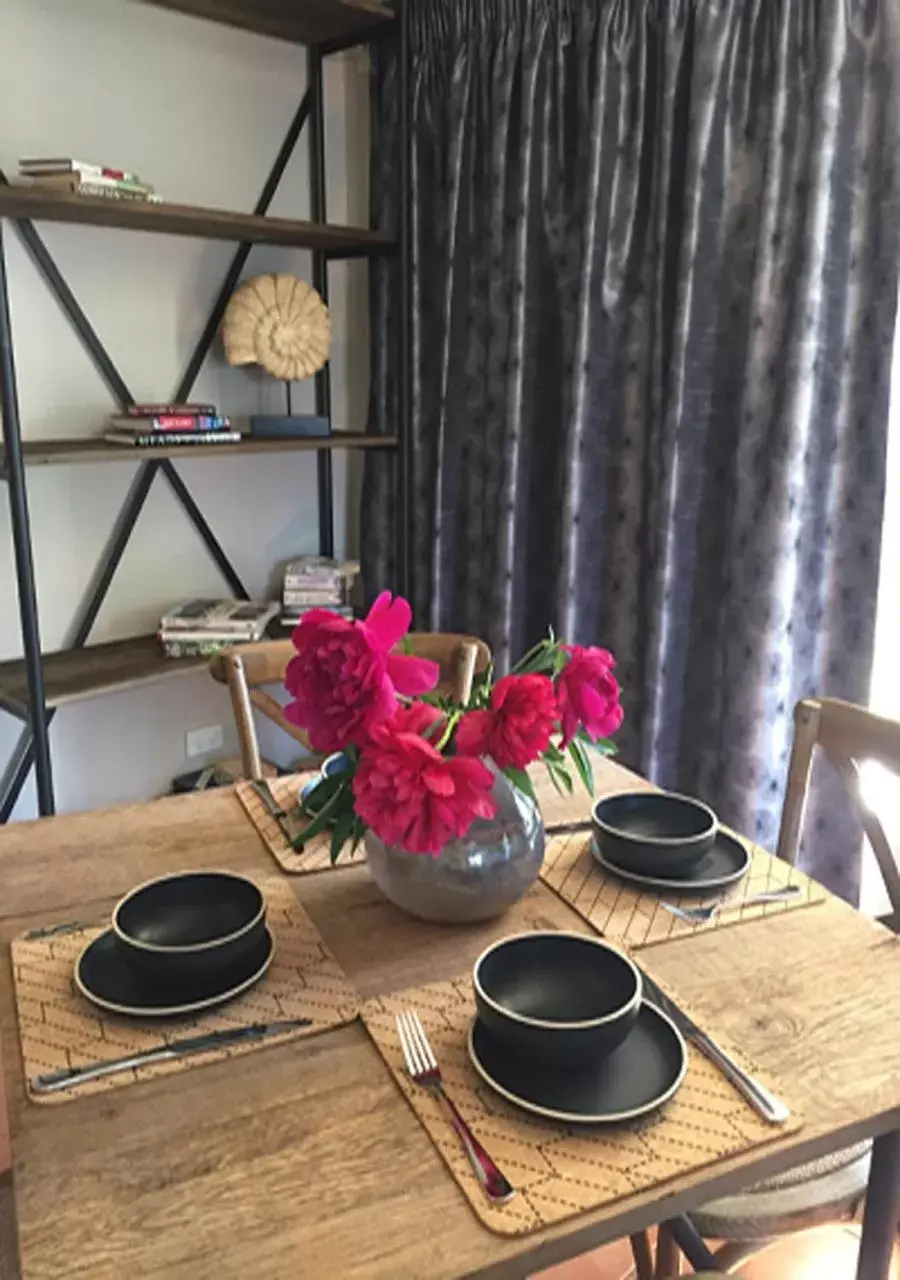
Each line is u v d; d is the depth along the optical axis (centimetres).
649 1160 86
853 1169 124
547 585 272
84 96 239
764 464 221
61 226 240
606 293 240
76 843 141
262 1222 80
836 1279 173
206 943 107
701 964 113
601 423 250
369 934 119
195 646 258
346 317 304
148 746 281
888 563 221
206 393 276
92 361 252
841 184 205
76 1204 81
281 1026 102
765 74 210
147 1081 95
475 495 283
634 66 227
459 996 108
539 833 122
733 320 225
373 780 99
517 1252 78
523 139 247
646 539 247
